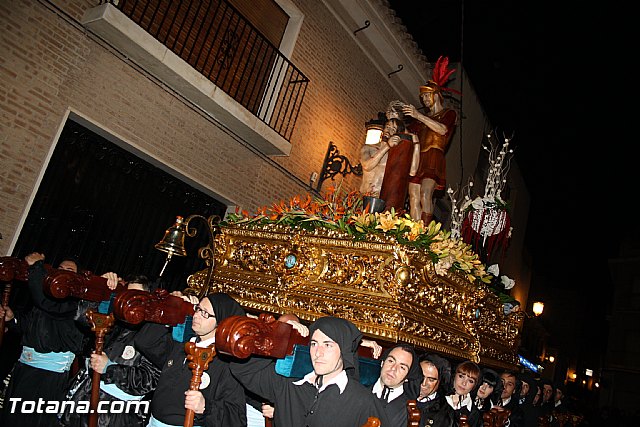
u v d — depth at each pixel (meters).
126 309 3.23
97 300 3.82
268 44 8.84
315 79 9.95
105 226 7.20
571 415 8.94
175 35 7.85
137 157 7.44
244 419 3.28
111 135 6.91
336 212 4.76
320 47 10.07
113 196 7.29
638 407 23.50
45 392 4.19
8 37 5.92
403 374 3.43
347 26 10.70
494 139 16.47
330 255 4.61
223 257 5.36
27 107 6.07
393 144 6.07
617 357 24.89
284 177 9.32
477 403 5.02
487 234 6.16
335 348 2.82
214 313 3.25
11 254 5.95
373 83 11.56
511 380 5.95
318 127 10.00
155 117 7.37
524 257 21.89
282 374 2.90
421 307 4.53
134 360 3.70
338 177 10.45
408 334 4.12
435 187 6.43
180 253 4.62
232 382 3.23
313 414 2.84
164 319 3.45
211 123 8.11
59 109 6.35
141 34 6.67
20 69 6.02
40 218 6.51
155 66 7.07
